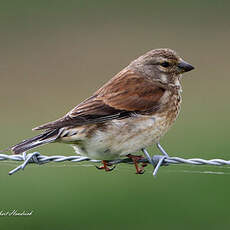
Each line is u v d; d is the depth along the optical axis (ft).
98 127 26.71
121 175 39.58
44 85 53.83
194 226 35.35
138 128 27.12
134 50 58.49
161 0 68.85
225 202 36.58
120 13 65.67
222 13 66.18
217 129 45.44
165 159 25.26
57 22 63.72
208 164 24.91
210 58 57.77
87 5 66.44
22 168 25.48
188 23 63.98
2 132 46.60
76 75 55.11
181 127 46.47
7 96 52.44
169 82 28.89
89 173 39.68
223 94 52.24
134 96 27.55
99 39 60.75
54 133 26.14
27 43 60.54
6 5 65.46
